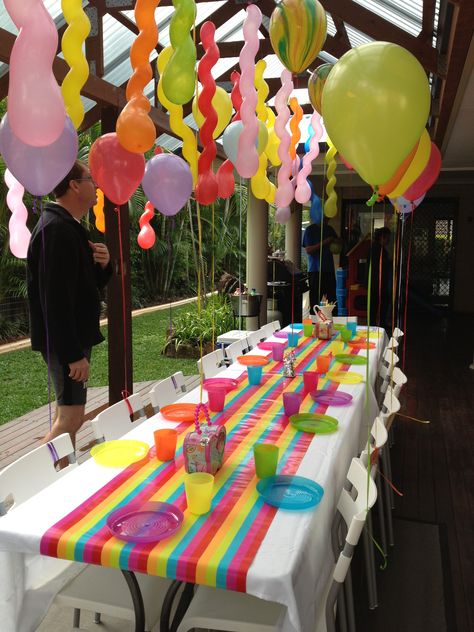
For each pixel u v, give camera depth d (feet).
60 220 8.36
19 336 27.22
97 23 12.17
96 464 6.23
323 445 6.77
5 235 25.35
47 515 5.10
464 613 7.28
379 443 7.06
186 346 23.68
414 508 10.07
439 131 18.26
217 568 4.30
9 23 11.71
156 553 4.46
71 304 8.34
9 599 4.94
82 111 7.32
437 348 24.80
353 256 28.91
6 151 6.14
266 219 24.30
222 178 11.35
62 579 5.67
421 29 13.66
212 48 8.45
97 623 6.93
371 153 6.20
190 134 9.89
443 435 13.73
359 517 5.01
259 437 7.04
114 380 13.16
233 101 10.86
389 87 5.81
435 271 35.94
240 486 5.66
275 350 11.34
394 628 7.03
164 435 6.29
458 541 8.96
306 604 4.61
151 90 16.58
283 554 4.47
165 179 9.23
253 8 9.05
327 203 15.37
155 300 39.96
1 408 16.31
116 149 7.68
